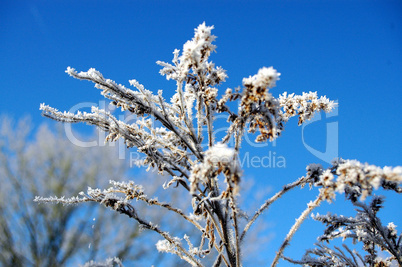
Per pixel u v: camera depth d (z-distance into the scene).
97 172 8.65
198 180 1.64
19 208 7.90
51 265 7.46
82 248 7.87
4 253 7.42
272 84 1.73
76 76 2.17
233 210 1.90
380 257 2.71
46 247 7.67
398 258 2.48
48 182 8.27
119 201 2.29
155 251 8.30
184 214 2.38
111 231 8.26
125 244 8.11
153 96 2.57
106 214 8.27
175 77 2.32
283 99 2.62
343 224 2.68
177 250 2.31
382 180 1.83
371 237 2.63
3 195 7.86
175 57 2.47
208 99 2.13
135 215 2.31
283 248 2.00
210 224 2.32
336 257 2.85
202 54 2.12
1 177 8.02
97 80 2.21
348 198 1.86
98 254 7.89
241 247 2.09
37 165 8.40
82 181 8.55
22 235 7.68
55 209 8.02
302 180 2.12
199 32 2.10
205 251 2.28
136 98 2.29
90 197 2.38
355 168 1.68
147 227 2.29
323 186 1.86
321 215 2.73
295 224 2.03
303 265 2.85
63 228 8.02
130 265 8.09
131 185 2.39
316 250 3.02
